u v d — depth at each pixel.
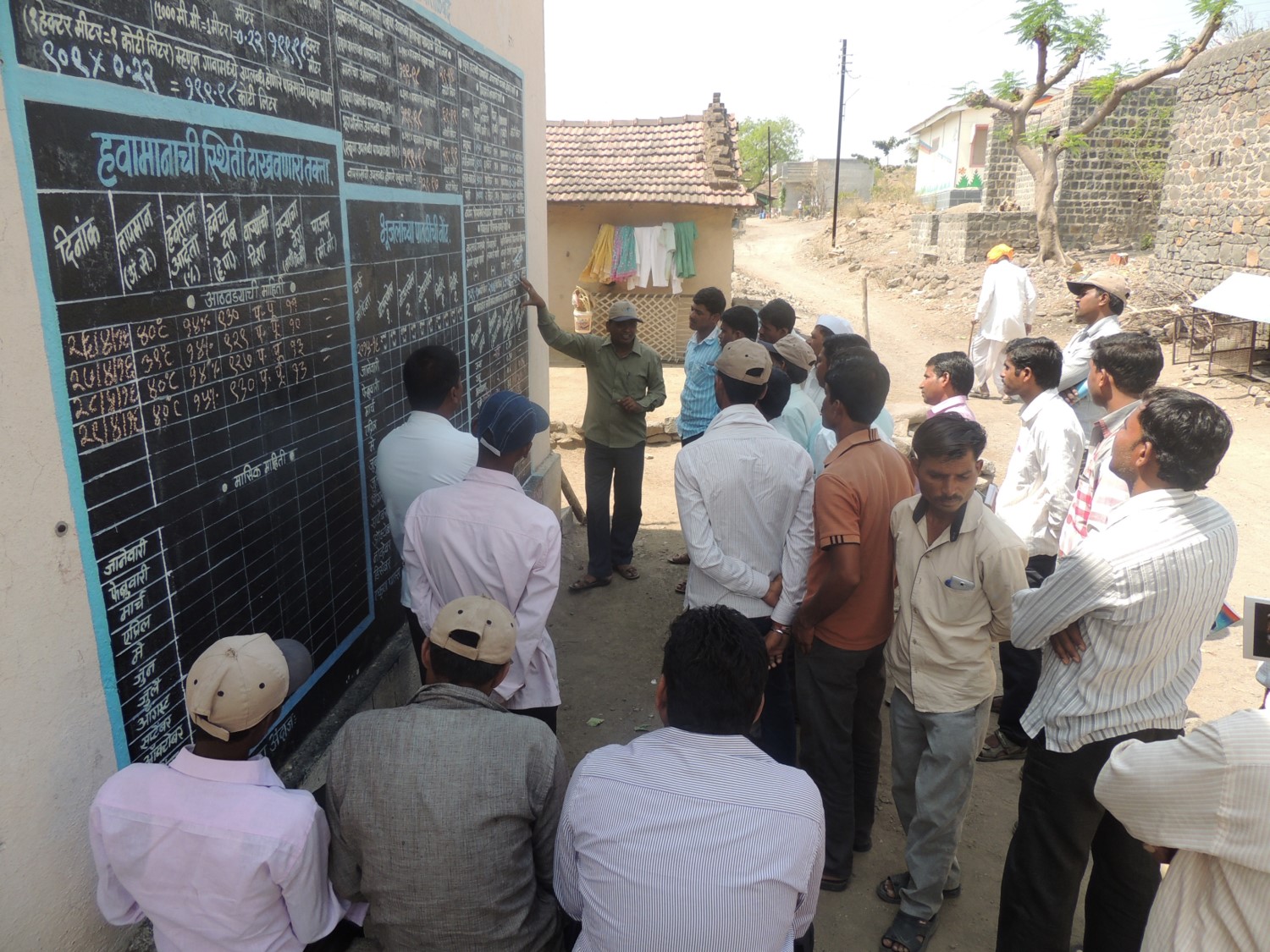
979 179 32.25
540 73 6.21
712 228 14.20
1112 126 21.25
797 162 57.78
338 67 3.08
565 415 10.62
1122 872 2.38
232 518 2.50
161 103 2.10
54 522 1.86
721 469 3.01
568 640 5.11
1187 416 2.08
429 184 4.07
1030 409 3.80
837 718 3.04
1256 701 4.45
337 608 3.27
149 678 2.18
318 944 2.14
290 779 2.86
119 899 1.90
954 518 2.66
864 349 3.80
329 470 3.13
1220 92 13.54
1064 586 2.25
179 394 2.23
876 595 2.93
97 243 1.91
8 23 1.66
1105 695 2.24
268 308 2.64
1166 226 15.29
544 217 6.47
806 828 1.67
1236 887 1.54
